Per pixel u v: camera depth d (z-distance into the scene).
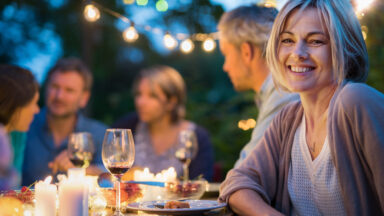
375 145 1.34
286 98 2.09
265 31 2.36
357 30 1.51
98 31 6.39
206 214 1.55
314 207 1.61
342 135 1.44
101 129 3.25
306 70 1.54
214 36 3.18
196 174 3.27
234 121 5.46
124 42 6.77
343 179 1.42
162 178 1.99
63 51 6.32
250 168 1.75
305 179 1.62
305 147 1.63
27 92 2.13
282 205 1.69
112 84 7.54
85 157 2.25
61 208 1.33
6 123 2.08
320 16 1.49
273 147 1.76
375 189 1.39
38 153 3.07
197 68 7.58
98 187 1.71
